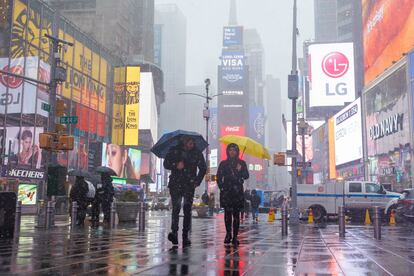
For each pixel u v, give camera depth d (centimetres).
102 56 6153
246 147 1270
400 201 2234
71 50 5197
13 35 4050
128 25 9144
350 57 10594
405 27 5403
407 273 612
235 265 659
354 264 696
